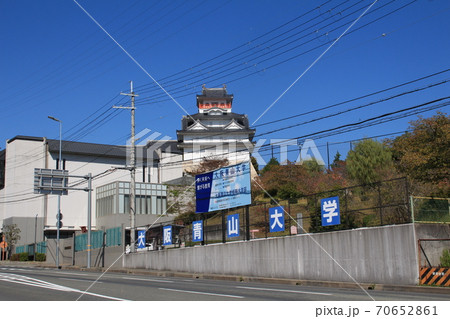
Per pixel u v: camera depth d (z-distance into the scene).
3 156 64.38
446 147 24.75
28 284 17.98
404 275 17.70
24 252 55.78
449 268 16.45
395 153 36.72
